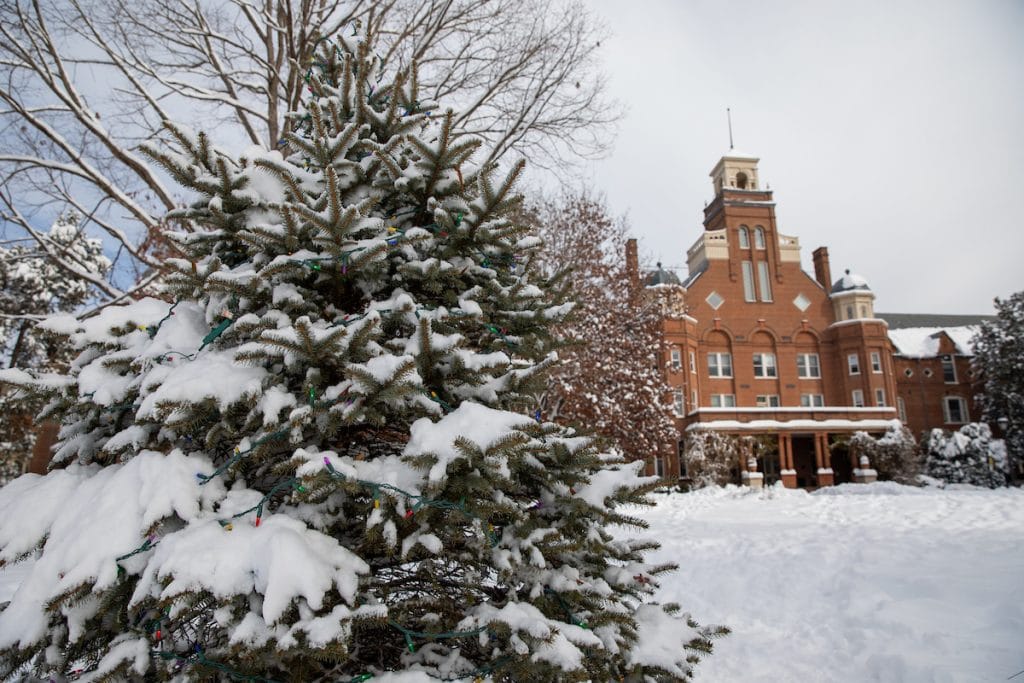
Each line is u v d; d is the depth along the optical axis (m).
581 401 13.29
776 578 6.29
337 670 2.21
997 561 5.59
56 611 1.81
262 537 1.89
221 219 2.50
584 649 2.24
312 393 2.15
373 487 2.01
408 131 2.98
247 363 2.28
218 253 2.78
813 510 12.10
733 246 32.38
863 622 4.69
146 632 1.95
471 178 2.70
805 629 4.89
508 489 2.42
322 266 2.44
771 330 31.53
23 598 1.83
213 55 9.25
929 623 4.37
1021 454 27.84
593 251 14.80
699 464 24.91
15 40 7.34
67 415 2.55
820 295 32.47
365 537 2.14
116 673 1.81
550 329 3.14
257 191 2.63
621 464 2.88
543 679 2.05
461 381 2.52
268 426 2.06
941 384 34.62
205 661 1.89
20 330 15.77
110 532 1.88
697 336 30.95
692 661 2.62
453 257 2.79
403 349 2.47
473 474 2.07
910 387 34.59
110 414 2.47
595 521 2.62
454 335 2.31
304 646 1.74
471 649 2.42
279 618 1.68
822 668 4.07
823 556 6.72
